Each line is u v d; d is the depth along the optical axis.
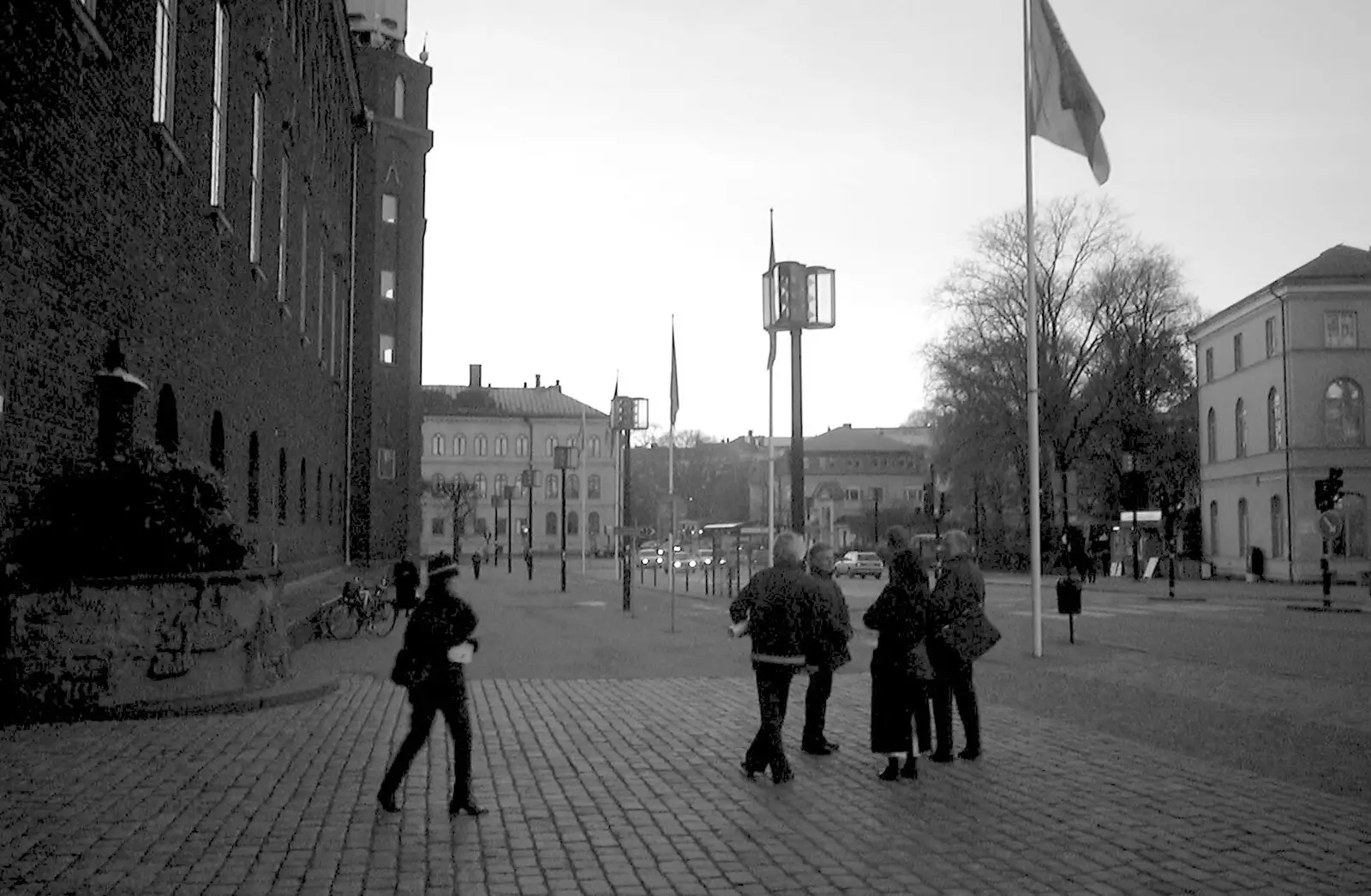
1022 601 39.34
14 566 13.06
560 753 11.39
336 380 48.88
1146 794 9.57
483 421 126.06
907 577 10.09
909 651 10.02
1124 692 15.89
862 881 7.20
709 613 34.44
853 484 143.50
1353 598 40.16
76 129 14.71
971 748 11.03
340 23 47.06
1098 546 65.62
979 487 68.12
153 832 8.12
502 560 110.88
